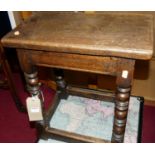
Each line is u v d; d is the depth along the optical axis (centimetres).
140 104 111
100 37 65
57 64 71
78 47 61
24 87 133
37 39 66
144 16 78
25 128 113
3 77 132
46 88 140
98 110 111
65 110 112
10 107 127
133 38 63
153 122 111
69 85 116
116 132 77
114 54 59
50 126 100
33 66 76
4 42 68
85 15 82
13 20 118
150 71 108
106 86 121
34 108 80
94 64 66
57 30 71
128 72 63
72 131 100
